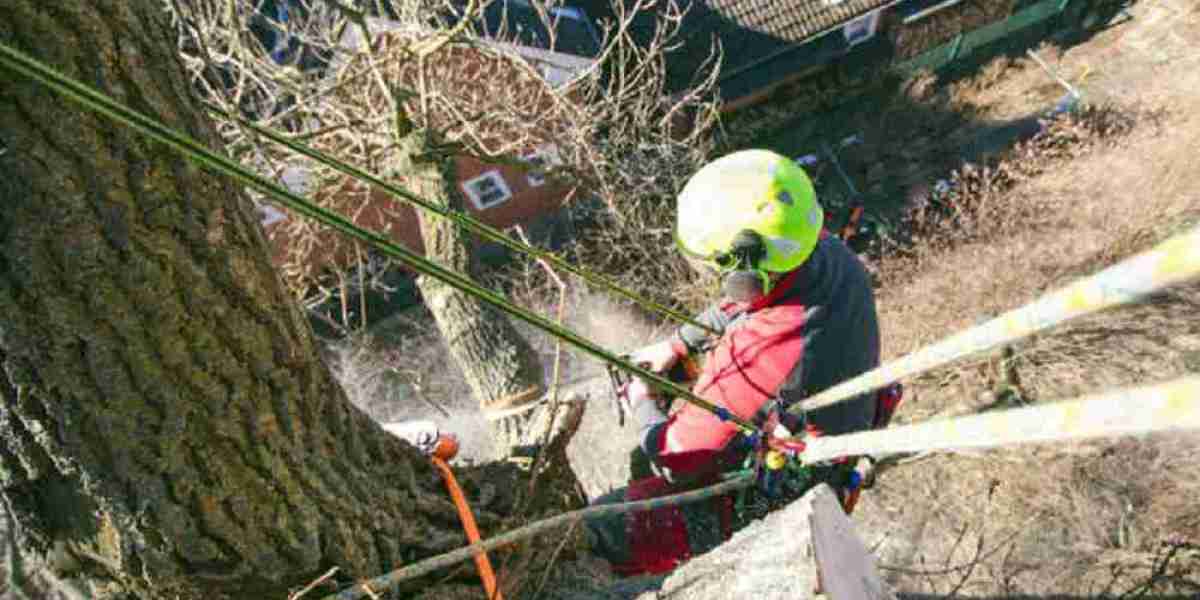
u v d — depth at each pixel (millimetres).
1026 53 19828
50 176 1176
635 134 9711
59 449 1425
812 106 20078
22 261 1225
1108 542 4199
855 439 1187
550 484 2426
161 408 1401
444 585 1962
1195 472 4258
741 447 2428
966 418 804
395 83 5641
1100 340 5371
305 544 1667
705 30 19359
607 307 12227
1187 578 3941
